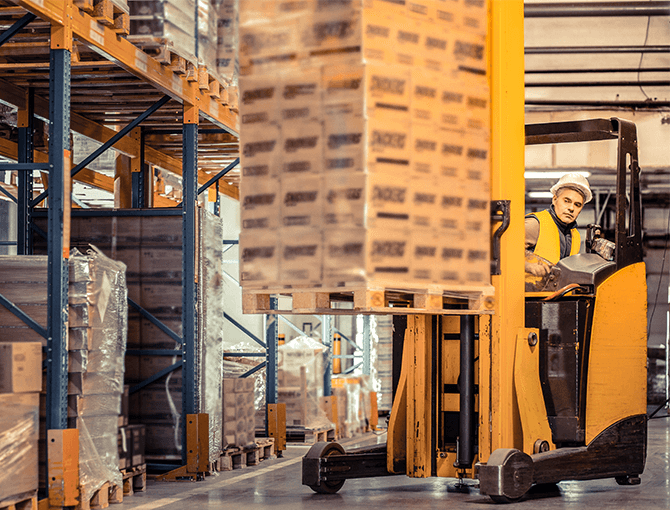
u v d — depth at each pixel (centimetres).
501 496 543
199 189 917
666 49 1584
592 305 602
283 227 518
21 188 742
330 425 1072
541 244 683
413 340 635
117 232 750
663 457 880
